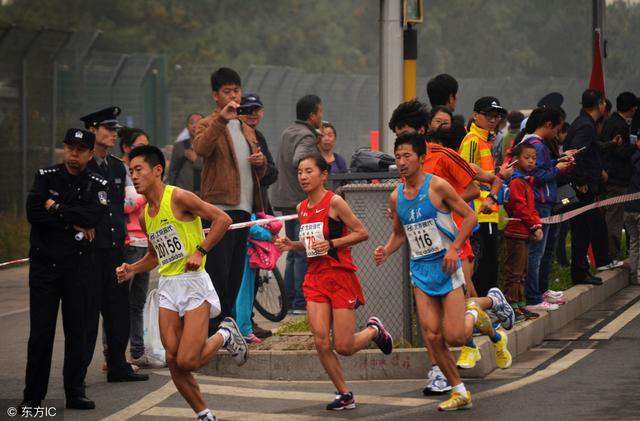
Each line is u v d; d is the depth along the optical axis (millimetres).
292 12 124688
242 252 25547
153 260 19969
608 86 137375
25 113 55250
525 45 150500
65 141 20578
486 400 20141
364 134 83875
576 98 107062
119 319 23312
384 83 32031
